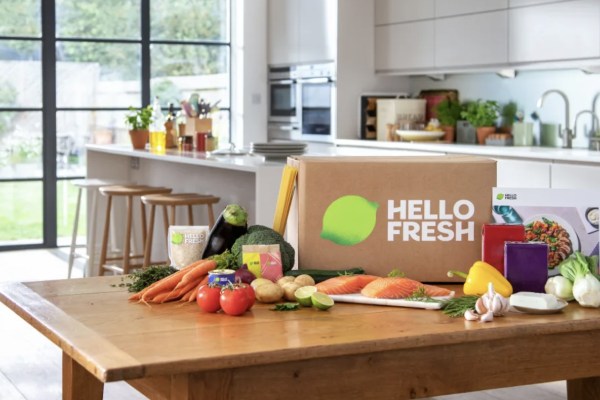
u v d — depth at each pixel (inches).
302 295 76.3
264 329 68.1
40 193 308.2
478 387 69.9
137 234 257.0
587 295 75.2
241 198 210.7
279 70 318.7
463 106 275.0
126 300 78.9
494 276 79.3
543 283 79.6
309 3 296.5
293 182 89.3
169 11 325.4
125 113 321.1
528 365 71.4
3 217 303.6
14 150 303.3
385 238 87.2
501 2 234.2
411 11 268.5
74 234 245.8
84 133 314.7
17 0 299.3
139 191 215.2
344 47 282.2
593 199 84.8
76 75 311.4
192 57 330.6
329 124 287.6
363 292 78.8
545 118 245.3
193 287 79.4
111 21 315.9
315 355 62.5
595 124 228.8
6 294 80.6
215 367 59.6
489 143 250.2
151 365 57.7
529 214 85.4
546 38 220.7
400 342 65.3
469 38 246.2
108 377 56.5
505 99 259.8
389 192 87.0
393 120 277.6
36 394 142.9
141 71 322.3
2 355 166.1
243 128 327.3
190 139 232.7
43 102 305.7
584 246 84.4
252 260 83.0
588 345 73.4
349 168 86.7
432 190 87.1
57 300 78.6
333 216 87.0
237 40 328.2
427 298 76.7
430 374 68.1
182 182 241.4
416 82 295.0
